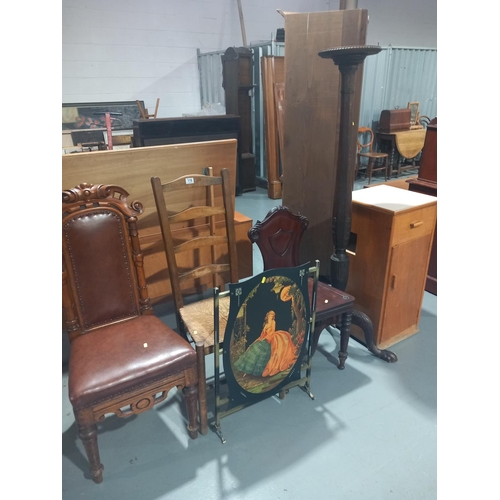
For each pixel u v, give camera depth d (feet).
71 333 5.26
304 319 5.35
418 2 21.95
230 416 5.83
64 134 15.34
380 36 21.58
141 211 5.59
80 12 14.64
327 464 5.08
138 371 4.57
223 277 7.68
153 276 6.98
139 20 15.67
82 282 5.25
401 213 6.34
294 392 6.30
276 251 6.40
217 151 6.77
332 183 7.62
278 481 4.86
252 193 16.63
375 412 5.90
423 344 7.42
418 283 7.29
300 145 7.91
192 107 17.98
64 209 5.05
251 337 4.95
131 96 16.44
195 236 7.14
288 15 7.24
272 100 14.70
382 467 5.04
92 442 4.57
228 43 17.80
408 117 18.81
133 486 4.80
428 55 19.98
